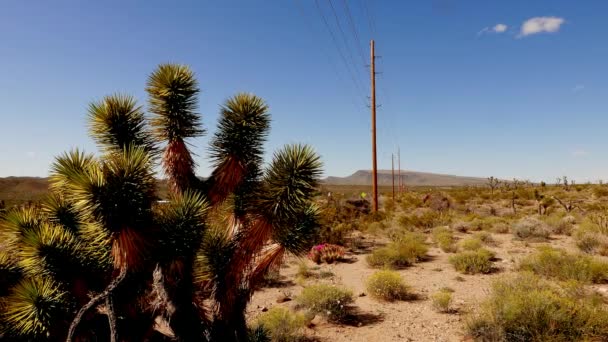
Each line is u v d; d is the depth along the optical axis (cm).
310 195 362
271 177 370
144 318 389
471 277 1060
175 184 374
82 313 308
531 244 1484
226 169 378
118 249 296
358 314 802
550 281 933
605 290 827
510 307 612
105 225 282
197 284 378
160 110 376
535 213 2497
